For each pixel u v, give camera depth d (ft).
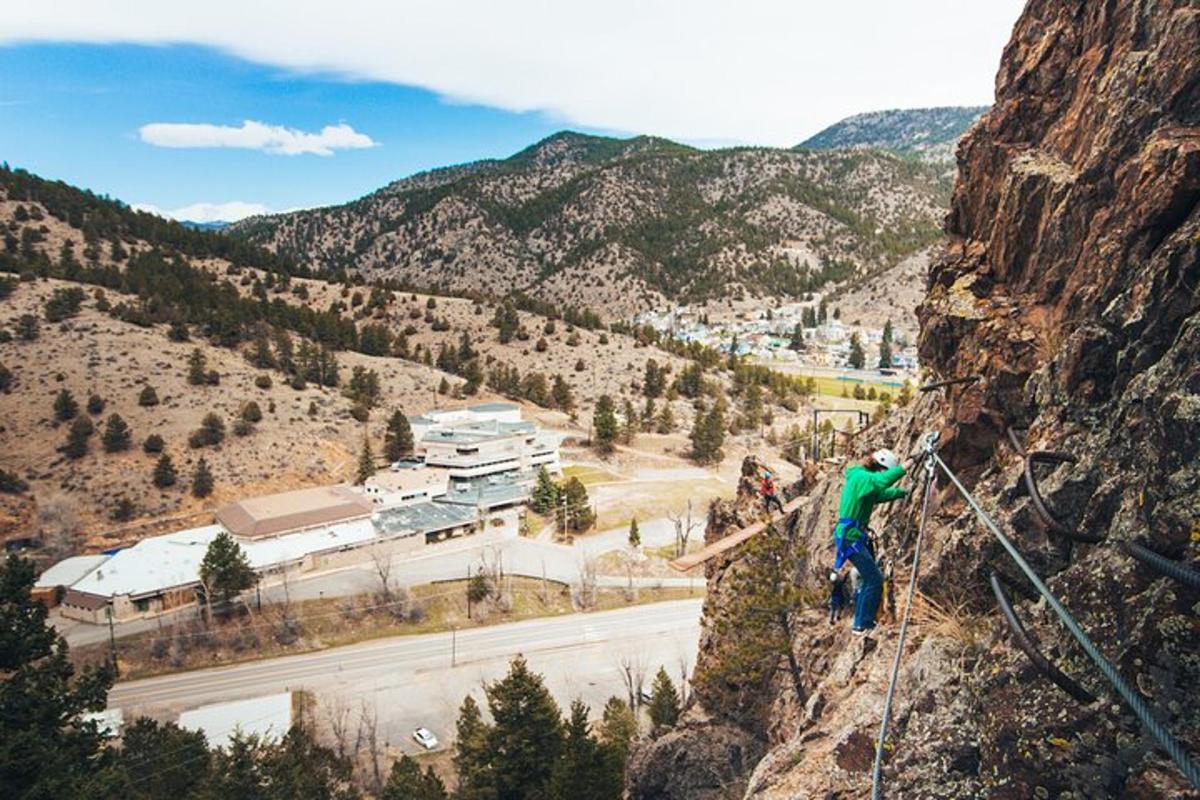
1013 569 28.84
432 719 201.26
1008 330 35.58
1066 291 33.30
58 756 80.89
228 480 343.46
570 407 501.15
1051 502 27.09
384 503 335.47
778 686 76.48
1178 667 16.60
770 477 79.56
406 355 574.15
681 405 532.32
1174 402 18.58
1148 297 24.85
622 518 345.31
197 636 234.38
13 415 353.72
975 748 23.08
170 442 357.61
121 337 437.58
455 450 381.40
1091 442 26.22
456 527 318.45
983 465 37.40
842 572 33.60
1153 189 26.89
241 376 436.35
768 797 33.37
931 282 44.27
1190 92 27.61
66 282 516.73
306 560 276.82
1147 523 18.52
